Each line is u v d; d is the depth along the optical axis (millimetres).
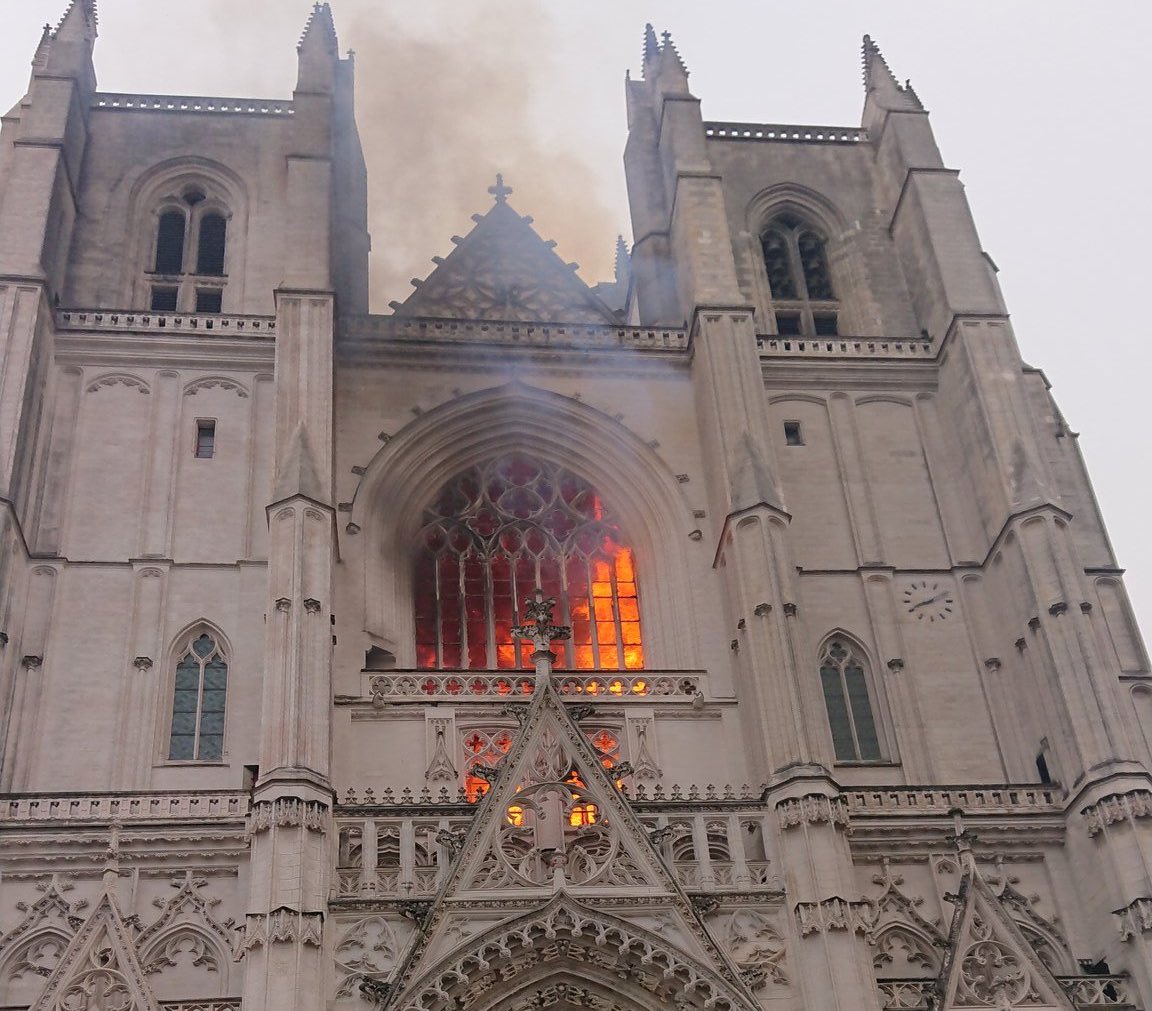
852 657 55625
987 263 64375
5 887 45156
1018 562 54000
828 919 43344
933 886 48562
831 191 71000
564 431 60469
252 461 57000
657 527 58406
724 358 58781
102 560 53625
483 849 44312
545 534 59062
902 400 62500
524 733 46812
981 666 55094
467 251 68000
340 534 55344
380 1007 41156
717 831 47281
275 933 40969
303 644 47062
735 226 69562
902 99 71562
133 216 65562
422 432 58938
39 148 61375
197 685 51781
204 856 46125
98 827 46062
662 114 69125
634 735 51344
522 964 43250
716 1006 42312
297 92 65500
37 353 56062
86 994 41000
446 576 57750
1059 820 49531
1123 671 54875
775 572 51250
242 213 66188
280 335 55781
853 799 49719
